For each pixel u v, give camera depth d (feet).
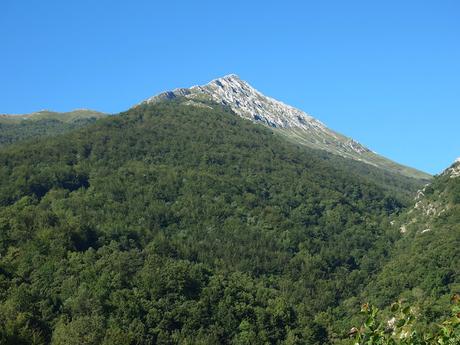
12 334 225.76
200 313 318.04
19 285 298.76
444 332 42.57
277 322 333.83
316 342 327.88
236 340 313.53
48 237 358.23
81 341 242.37
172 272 339.77
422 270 368.89
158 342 288.92
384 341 42.70
